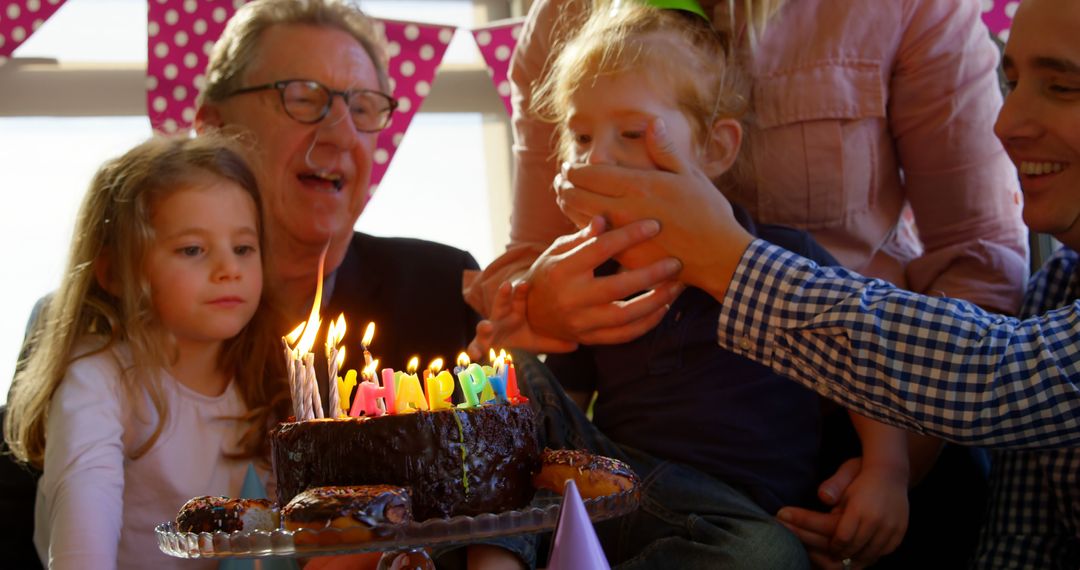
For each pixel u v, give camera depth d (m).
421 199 2.74
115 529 1.38
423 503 1.11
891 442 1.63
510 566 1.37
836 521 1.57
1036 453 1.55
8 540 1.73
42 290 2.53
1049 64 1.32
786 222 1.86
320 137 1.89
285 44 1.91
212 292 1.54
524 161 2.02
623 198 1.40
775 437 1.64
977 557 1.61
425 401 1.22
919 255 2.01
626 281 1.37
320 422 1.13
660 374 1.68
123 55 2.59
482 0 2.77
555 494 1.49
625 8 1.75
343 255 1.95
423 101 2.71
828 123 1.81
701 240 1.34
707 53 1.71
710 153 1.74
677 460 1.62
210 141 1.67
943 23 1.78
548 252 1.50
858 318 1.21
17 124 2.52
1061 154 1.35
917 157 1.85
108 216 1.58
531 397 1.66
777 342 1.28
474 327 1.99
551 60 1.95
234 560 1.33
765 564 1.42
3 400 2.47
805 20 1.82
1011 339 1.19
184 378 1.60
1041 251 2.19
